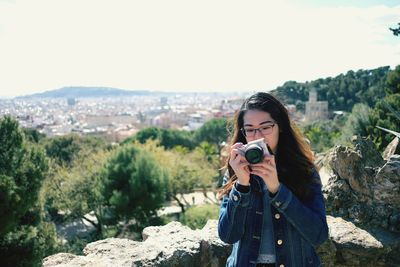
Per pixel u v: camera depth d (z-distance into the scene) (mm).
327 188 3605
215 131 61531
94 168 22781
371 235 3186
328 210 3541
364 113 15172
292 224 1840
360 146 3652
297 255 1906
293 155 1997
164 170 22234
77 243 19609
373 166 3508
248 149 1767
